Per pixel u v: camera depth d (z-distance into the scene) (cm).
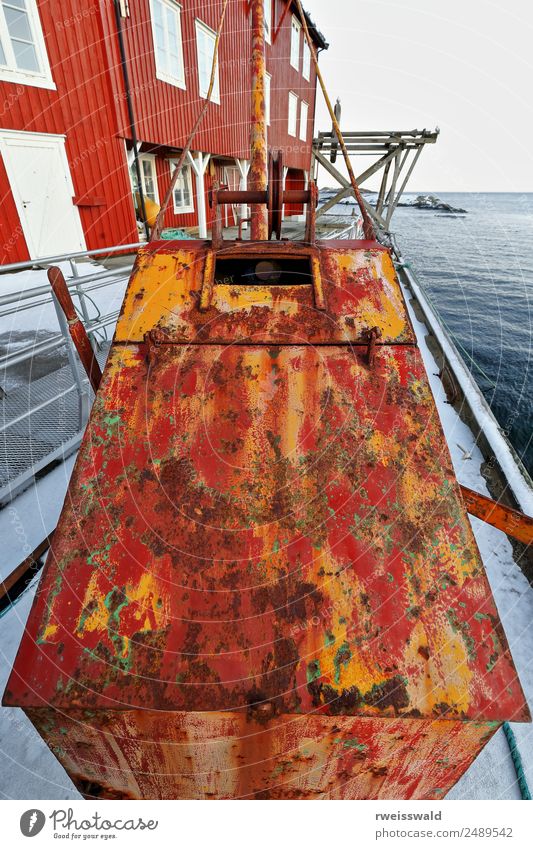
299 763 108
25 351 302
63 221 724
